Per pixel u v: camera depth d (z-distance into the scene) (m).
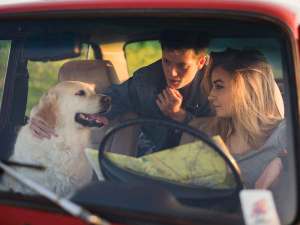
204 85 2.79
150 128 2.79
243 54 2.68
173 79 2.80
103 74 2.87
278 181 2.54
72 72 2.90
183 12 2.65
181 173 2.70
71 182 2.80
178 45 2.74
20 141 2.92
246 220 2.12
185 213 2.35
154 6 2.69
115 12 2.74
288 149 2.48
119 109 2.85
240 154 2.72
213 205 2.54
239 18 2.57
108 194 2.38
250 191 2.14
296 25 2.56
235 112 2.77
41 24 2.87
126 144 2.80
